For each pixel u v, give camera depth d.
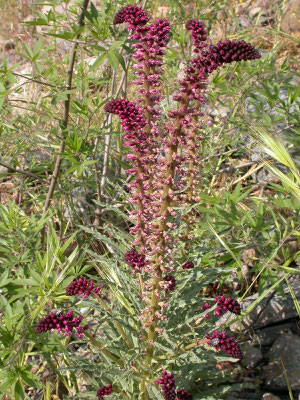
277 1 1.44
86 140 0.69
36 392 0.61
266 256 0.61
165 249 0.43
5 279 0.53
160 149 0.48
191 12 0.94
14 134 0.87
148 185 0.45
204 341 0.42
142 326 0.48
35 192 0.90
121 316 0.51
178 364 0.47
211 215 0.67
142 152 0.42
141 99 0.44
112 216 0.83
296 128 0.80
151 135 0.46
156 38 0.41
